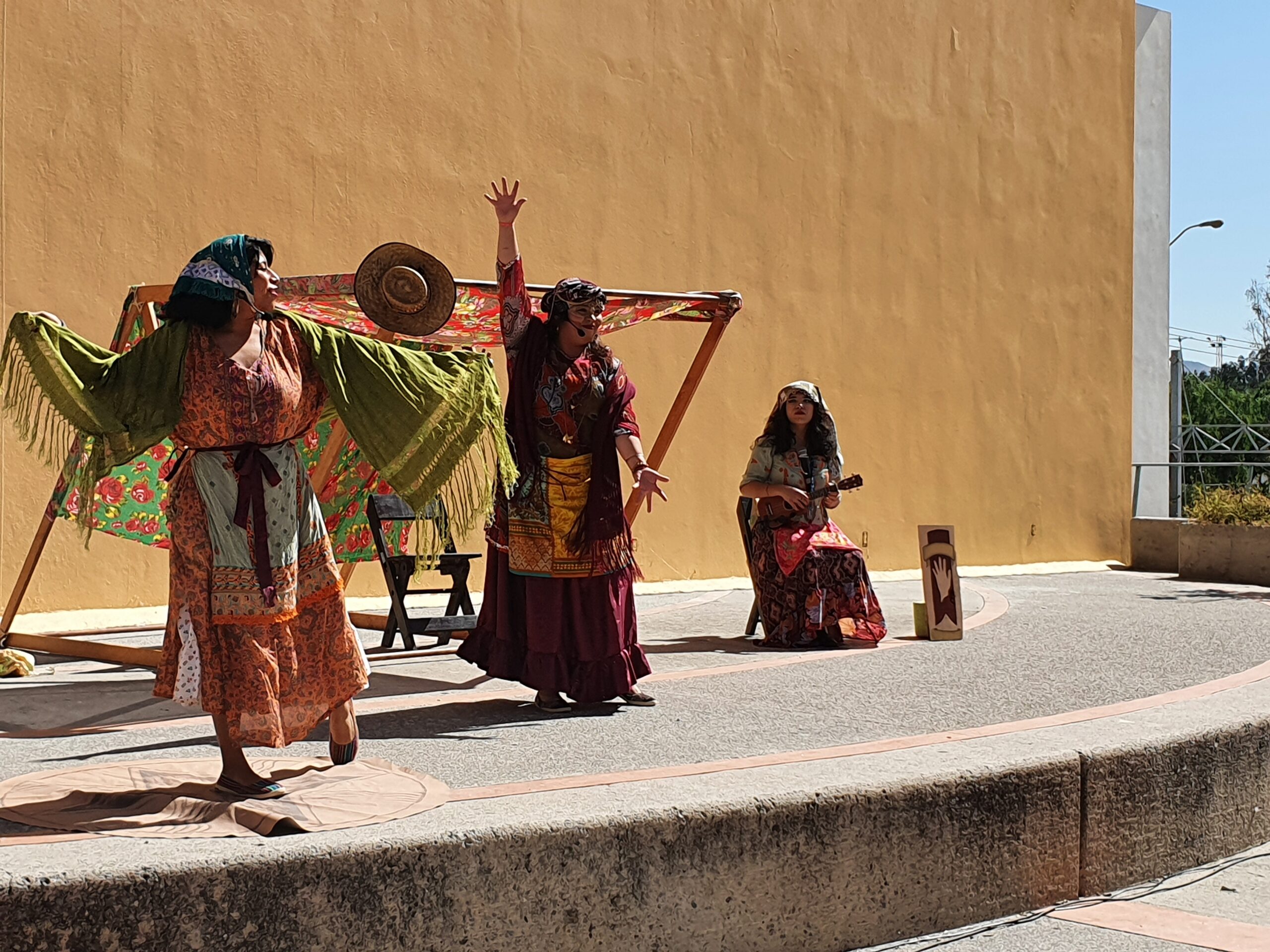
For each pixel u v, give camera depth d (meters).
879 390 18.36
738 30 16.95
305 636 5.01
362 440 5.27
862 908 4.82
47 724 6.79
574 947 4.26
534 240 15.05
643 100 16.02
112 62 12.08
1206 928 5.01
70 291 11.80
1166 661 9.57
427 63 14.19
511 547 7.39
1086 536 20.91
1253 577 18.03
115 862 3.72
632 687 7.52
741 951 4.55
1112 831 5.58
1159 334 23.28
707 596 15.34
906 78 18.80
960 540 19.28
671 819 4.44
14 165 11.52
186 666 4.71
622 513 7.45
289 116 13.18
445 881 4.06
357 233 13.65
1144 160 23.11
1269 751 6.44
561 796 4.63
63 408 4.74
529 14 15.03
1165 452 23.22
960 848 5.06
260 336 4.92
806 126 17.61
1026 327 20.19
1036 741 5.75
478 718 7.10
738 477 16.69
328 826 4.19
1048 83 20.55
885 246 18.45
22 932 3.54
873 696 7.90
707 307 9.96
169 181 12.38
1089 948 4.77
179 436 4.84
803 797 4.71
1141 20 23.16
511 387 7.41
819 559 10.70
